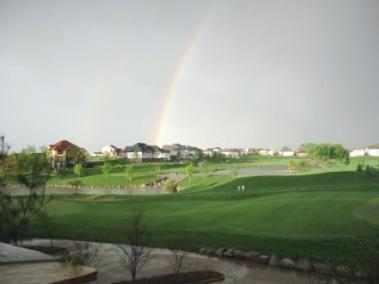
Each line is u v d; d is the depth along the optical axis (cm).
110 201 6056
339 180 9050
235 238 2973
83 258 2309
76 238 3225
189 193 7538
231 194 6219
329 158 17525
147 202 5669
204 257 2620
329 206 4009
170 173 15162
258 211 4031
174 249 2575
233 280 2117
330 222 3319
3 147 2950
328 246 2533
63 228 3631
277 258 2416
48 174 3109
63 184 12400
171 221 3900
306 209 3909
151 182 12481
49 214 4406
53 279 1825
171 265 2406
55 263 2162
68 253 2666
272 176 10000
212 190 8600
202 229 3419
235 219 3800
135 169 16525
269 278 2141
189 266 2392
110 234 3303
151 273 2241
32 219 3459
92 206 5278
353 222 3259
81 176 13938
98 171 15625
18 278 1838
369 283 1339
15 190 8106
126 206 5206
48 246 2927
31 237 3272
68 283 1838
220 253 2645
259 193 6056
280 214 3794
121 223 3825
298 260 2342
